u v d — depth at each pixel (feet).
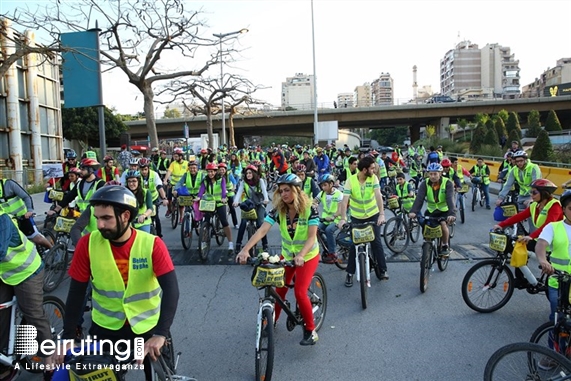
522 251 17.81
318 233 26.91
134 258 9.65
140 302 9.90
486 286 19.47
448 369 14.56
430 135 215.31
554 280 14.11
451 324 18.16
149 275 9.84
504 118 177.58
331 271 25.91
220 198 28.89
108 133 169.78
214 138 125.59
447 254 23.88
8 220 12.23
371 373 14.33
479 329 17.65
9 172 56.54
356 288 22.84
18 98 64.85
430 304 20.43
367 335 17.17
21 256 12.32
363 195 23.11
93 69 43.42
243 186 28.94
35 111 68.23
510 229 26.04
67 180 30.78
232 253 29.19
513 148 43.91
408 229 29.94
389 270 26.05
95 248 9.68
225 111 149.89
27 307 12.35
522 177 29.37
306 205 15.20
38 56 65.87
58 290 22.66
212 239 33.45
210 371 14.55
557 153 99.30
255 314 19.35
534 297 21.26
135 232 9.84
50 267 22.38
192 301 20.92
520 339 16.74
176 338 16.99
